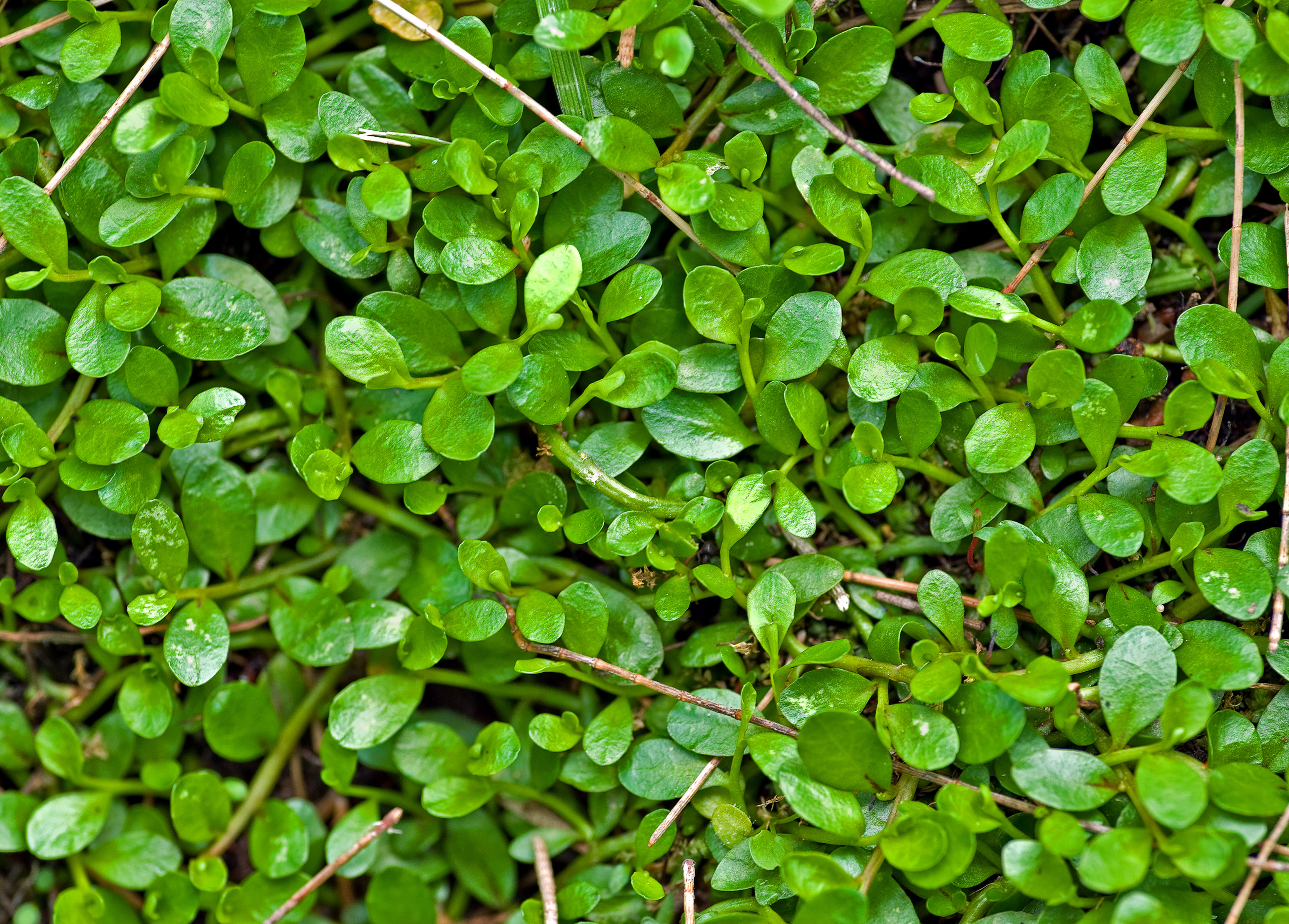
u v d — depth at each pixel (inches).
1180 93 14.2
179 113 13.9
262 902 14.3
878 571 14.2
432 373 14.2
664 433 14.0
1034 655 14.1
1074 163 14.0
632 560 14.3
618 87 14.1
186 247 14.2
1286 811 13.5
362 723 14.2
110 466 14.2
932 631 14.0
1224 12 13.7
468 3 14.3
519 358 13.8
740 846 14.0
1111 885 13.4
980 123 14.1
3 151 14.3
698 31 14.1
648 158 13.9
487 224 14.1
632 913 14.3
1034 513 14.0
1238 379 13.8
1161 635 13.6
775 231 14.3
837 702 13.9
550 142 14.0
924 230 14.3
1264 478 13.8
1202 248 14.3
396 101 14.3
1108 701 13.7
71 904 14.3
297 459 14.1
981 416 13.9
